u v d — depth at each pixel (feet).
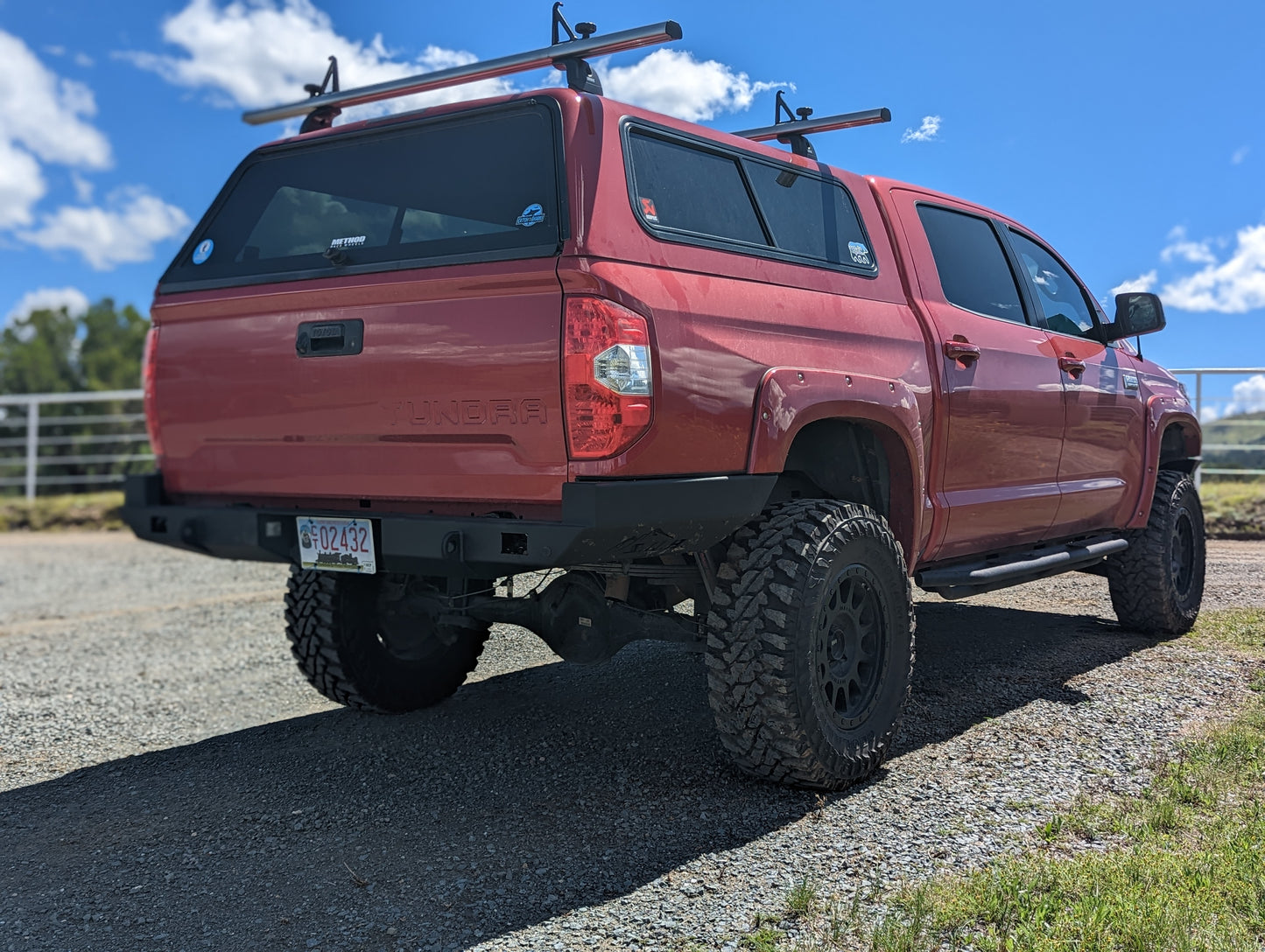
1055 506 14.48
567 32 9.92
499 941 7.36
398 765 11.53
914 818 9.28
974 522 12.87
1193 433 18.69
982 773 10.36
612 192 8.91
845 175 12.32
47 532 39.86
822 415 10.18
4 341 232.32
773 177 11.03
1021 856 8.34
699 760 11.14
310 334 9.91
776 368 9.79
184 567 30.78
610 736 12.15
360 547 9.66
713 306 9.31
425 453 9.27
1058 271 16.46
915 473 11.41
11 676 17.20
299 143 10.78
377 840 9.40
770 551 9.77
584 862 8.65
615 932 7.41
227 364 10.56
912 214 13.07
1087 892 7.51
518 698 14.08
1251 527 28.27
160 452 11.28
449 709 13.74
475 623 12.32
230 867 8.98
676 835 9.13
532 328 8.59
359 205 10.16
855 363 10.87
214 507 10.82
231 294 10.54
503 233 8.91
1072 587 21.88
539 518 8.79
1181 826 8.79
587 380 8.33
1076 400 14.84
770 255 10.42
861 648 10.54
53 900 8.48
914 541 11.54
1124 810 9.16
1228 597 19.72
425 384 9.17
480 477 8.96
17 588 27.14
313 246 10.37
